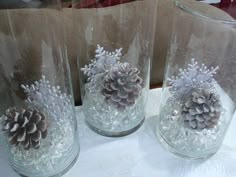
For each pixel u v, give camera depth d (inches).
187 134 16.8
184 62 16.2
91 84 18.3
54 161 15.9
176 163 17.1
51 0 13.7
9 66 14.6
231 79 16.4
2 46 13.9
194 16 14.1
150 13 16.9
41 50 14.6
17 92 15.4
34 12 13.5
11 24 13.6
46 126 15.1
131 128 18.6
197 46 15.5
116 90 17.2
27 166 15.7
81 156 17.4
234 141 18.5
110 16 16.8
